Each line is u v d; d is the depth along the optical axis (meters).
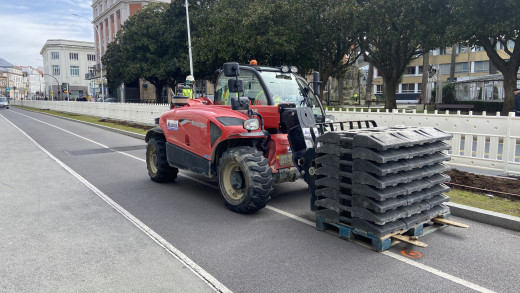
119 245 4.62
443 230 5.01
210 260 4.17
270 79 6.53
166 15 35.38
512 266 3.96
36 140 16.22
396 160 4.28
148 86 55.72
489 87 27.50
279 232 5.00
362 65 66.62
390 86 23.98
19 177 8.56
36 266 4.05
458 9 16.52
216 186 7.71
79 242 4.71
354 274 3.80
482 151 8.27
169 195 6.98
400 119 10.16
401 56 23.22
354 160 4.33
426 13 18.09
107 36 66.50
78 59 94.56
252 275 3.81
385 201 4.23
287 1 22.08
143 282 3.70
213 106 7.09
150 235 4.95
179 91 9.37
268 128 6.29
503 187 6.39
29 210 6.05
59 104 46.75
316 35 22.48
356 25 19.64
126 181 8.18
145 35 36.41
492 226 5.12
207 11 31.12
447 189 5.00
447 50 53.47
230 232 5.02
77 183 7.98
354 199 4.40
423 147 4.69
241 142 6.20
